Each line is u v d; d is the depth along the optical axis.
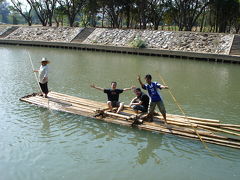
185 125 9.20
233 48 28.58
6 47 35.72
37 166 7.42
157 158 7.92
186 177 7.10
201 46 30.11
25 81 16.16
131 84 16.72
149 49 30.61
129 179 6.98
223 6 38.09
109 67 22.58
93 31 38.75
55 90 14.57
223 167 7.50
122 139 8.91
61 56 28.44
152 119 9.67
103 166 7.50
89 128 9.62
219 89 16.03
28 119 10.27
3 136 8.96
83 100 11.88
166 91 15.28
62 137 8.99
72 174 7.12
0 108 11.31
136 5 42.94
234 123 10.63
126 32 36.16
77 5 46.69
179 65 24.72
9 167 7.34
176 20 43.31
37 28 43.03
